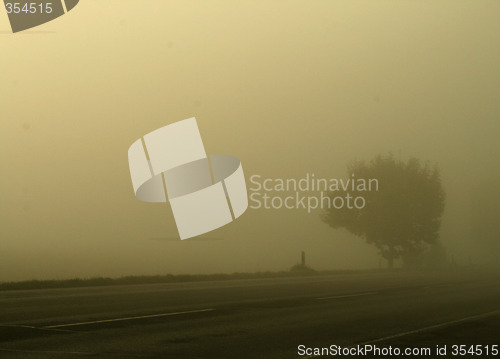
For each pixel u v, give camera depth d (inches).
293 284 979.9
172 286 867.4
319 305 627.8
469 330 453.4
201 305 599.5
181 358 323.9
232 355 335.6
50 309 537.0
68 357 319.6
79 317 482.0
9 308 543.5
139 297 677.9
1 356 319.3
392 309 600.1
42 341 366.0
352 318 518.3
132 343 366.6
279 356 336.5
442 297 761.6
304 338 401.7
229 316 511.8
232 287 874.8
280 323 474.0
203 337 395.5
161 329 426.9
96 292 738.8
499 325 483.5
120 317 487.5
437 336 422.0
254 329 437.7
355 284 1010.7
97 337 385.1
